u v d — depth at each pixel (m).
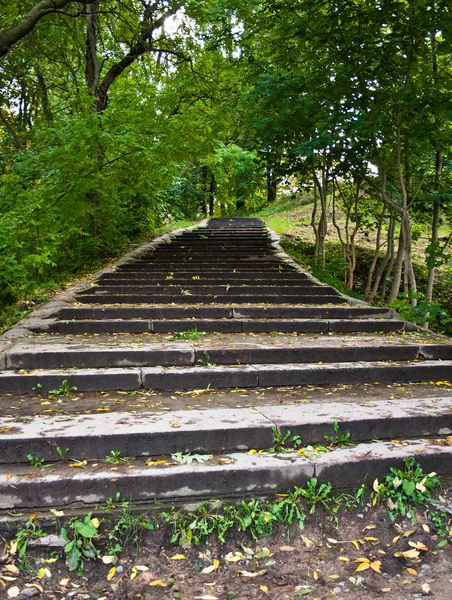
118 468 3.03
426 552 2.72
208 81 13.17
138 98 10.23
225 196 31.98
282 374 4.81
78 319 6.83
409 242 7.89
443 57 8.69
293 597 2.42
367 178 9.05
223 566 2.63
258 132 9.60
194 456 3.21
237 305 7.68
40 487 2.82
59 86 14.55
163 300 7.91
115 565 2.60
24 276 8.17
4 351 5.00
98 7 13.25
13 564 2.55
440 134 7.77
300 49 9.21
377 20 7.16
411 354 5.57
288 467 3.08
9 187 9.02
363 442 3.56
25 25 8.20
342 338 6.20
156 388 4.61
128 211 14.45
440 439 3.64
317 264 11.86
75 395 4.39
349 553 2.71
